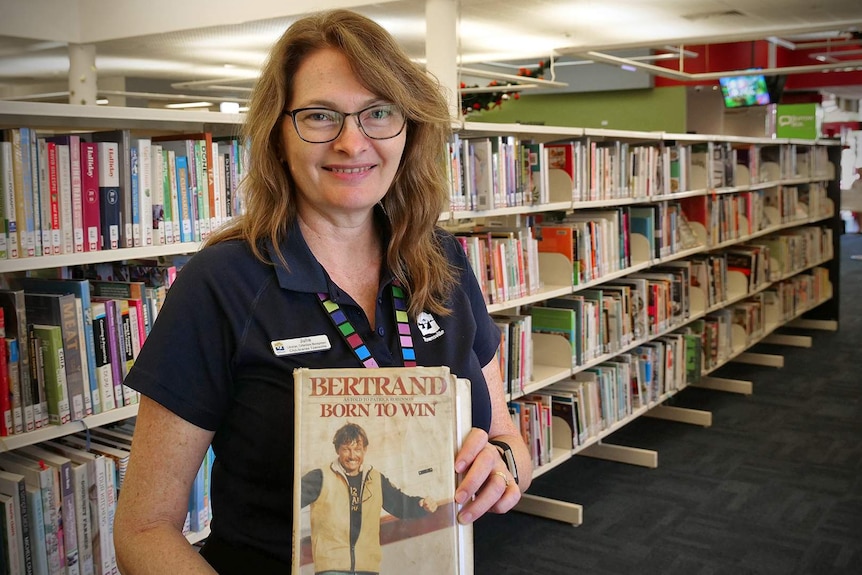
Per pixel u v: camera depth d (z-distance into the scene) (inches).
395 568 38.4
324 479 38.6
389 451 39.0
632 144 200.7
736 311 250.7
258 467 42.9
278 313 43.4
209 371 42.7
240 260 43.8
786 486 166.6
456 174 125.7
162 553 40.3
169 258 108.0
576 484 168.2
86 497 85.7
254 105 45.0
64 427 82.8
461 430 40.5
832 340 308.0
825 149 324.2
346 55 42.7
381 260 48.1
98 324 86.1
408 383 39.8
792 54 450.0
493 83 309.4
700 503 158.1
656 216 187.8
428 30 158.6
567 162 155.1
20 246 78.4
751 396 235.5
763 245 267.1
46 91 395.9
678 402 229.5
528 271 145.9
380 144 43.9
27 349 80.4
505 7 179.3
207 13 194.1
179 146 94.4
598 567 132.3
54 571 82.8
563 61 406.6
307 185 44.1
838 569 130.6
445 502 38.9
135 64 285.4
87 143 84.4
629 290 176.9
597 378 166.6
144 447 42.3
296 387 39.5
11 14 205.5
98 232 86.0
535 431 146.3
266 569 42.9
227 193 99.9
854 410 219.9
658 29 214.5
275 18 182.9
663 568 131.9
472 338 48.9
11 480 79.1
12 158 77.2
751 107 423.5
